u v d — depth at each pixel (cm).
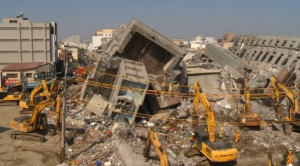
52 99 2477
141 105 2914
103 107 2759
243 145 2469
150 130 1867
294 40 4344
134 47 3422
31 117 2497
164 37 3197
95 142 2342
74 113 2928
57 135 2573
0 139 2495
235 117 3003
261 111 3369
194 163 2075
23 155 2173
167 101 3123
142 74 2852
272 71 4022
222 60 4519
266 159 2209
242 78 3906
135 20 3161
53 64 5250
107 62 2886
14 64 4984
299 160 2092
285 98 3497
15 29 5184
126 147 2164
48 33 5306
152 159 2012
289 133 2727
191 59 5222
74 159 2059
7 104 3697
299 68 3819
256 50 5109
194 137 2255
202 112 3098
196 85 2458
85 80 3023
